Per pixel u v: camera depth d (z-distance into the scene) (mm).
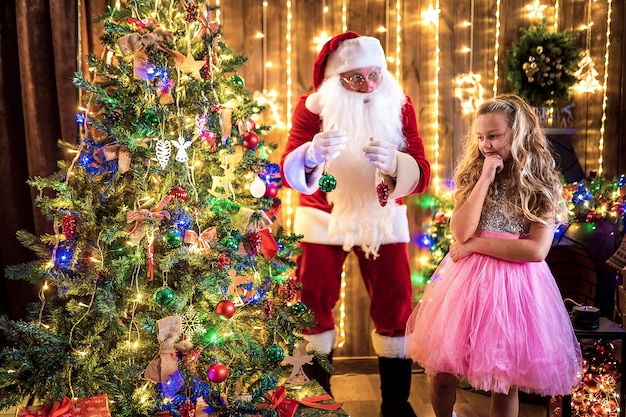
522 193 2242
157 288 2035
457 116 3469
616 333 2324
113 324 1985
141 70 1949
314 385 2521
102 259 1985
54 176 2160
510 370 2123
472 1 3412
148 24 2029
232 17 3305
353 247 3018
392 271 2947
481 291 2215
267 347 2277
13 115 3133
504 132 2275
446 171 3490
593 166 3562
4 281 3158
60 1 3020
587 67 3447
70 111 3080
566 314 2277
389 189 2766
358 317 3531
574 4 3475
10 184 3154
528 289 2217
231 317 2068
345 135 2621
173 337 1904
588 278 3236
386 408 2922
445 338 2229
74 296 2250
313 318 2336
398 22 3383
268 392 2277
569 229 3002
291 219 3449
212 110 2080
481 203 2273
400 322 2959
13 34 3090
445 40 3422
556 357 2156
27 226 3189
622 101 3533
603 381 2453
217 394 2113
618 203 3014
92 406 1921
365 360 3520
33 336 2037
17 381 2018
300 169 2703
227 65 2270
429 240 3324
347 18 3359
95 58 2072
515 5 3441
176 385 1935
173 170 2020
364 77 2746
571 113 3535
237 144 2230
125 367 1969
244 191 2285
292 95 3391
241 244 2119
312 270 2930
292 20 3342
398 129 2848
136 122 1987
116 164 2051
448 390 2318
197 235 2008
